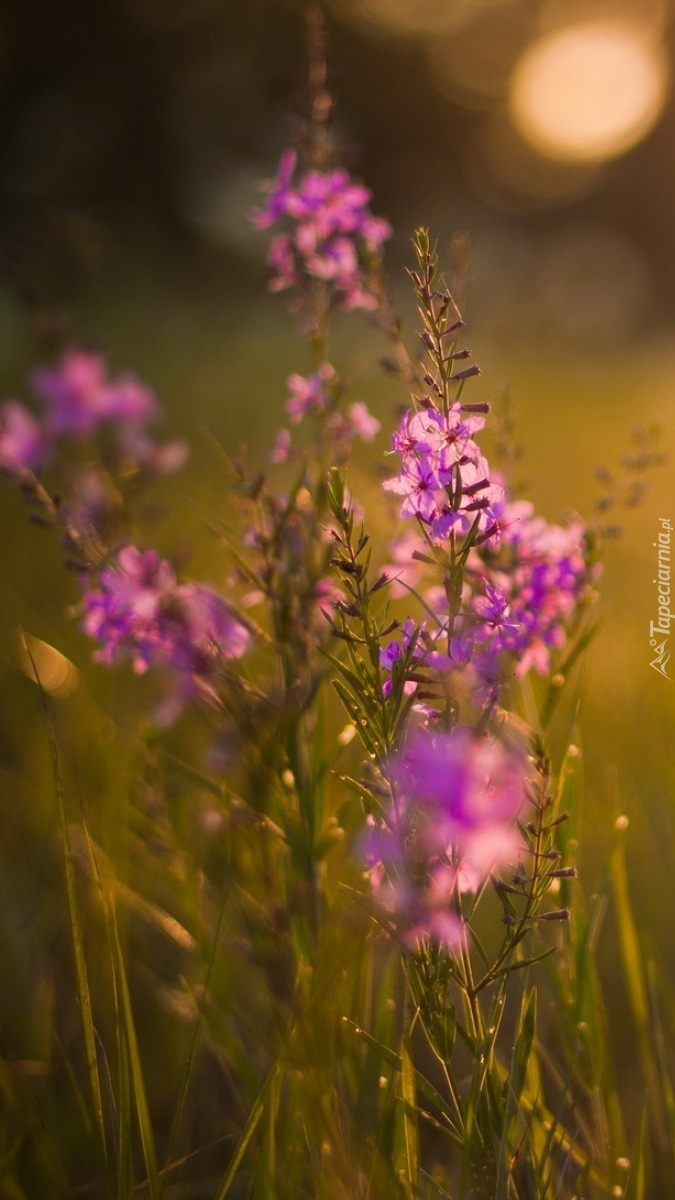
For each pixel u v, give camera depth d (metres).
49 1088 1.12
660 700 1.32
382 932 1.03
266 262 1.20
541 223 19.12
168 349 6.00
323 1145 1.01
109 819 1.19
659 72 18.91
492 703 0.98
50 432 1.12
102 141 12.58
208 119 12.42
